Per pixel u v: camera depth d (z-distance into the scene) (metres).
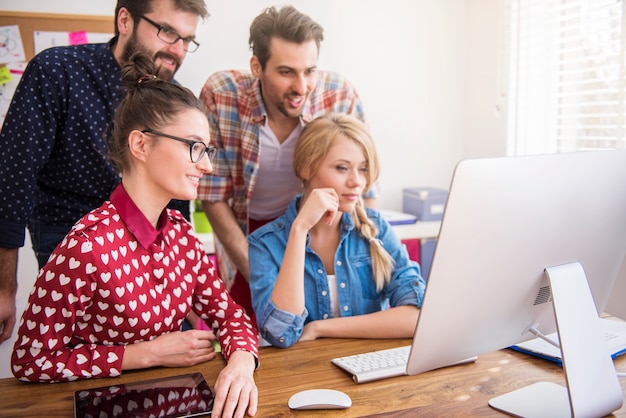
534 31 2.78
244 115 2.09
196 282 1.43
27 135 1.68
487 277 1.02
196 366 1.29
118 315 1.25
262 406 1.10
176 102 1.24
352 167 1.61
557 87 2.72
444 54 3.26
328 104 2.20
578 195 1.07
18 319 1.74
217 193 2.16
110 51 1.78
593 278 1.18
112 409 1.07
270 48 1.85
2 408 1.10
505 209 0.99
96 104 1.75
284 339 1.40
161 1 1.69
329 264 1.66
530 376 1.23
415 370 1.06
